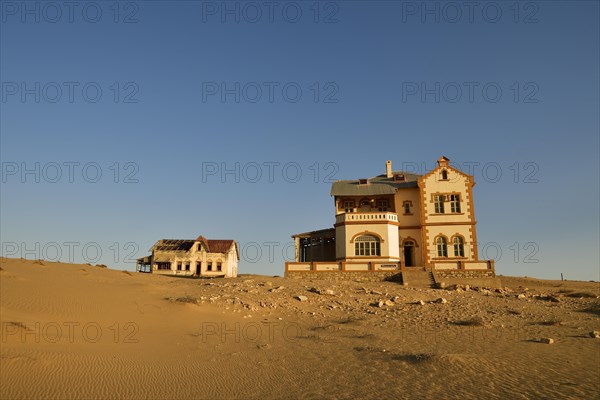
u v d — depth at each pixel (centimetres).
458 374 1752
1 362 1538
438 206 5094
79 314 2397
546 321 2770
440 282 4131
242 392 1580
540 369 1812
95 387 1495
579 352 2075
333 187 5500
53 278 3014
